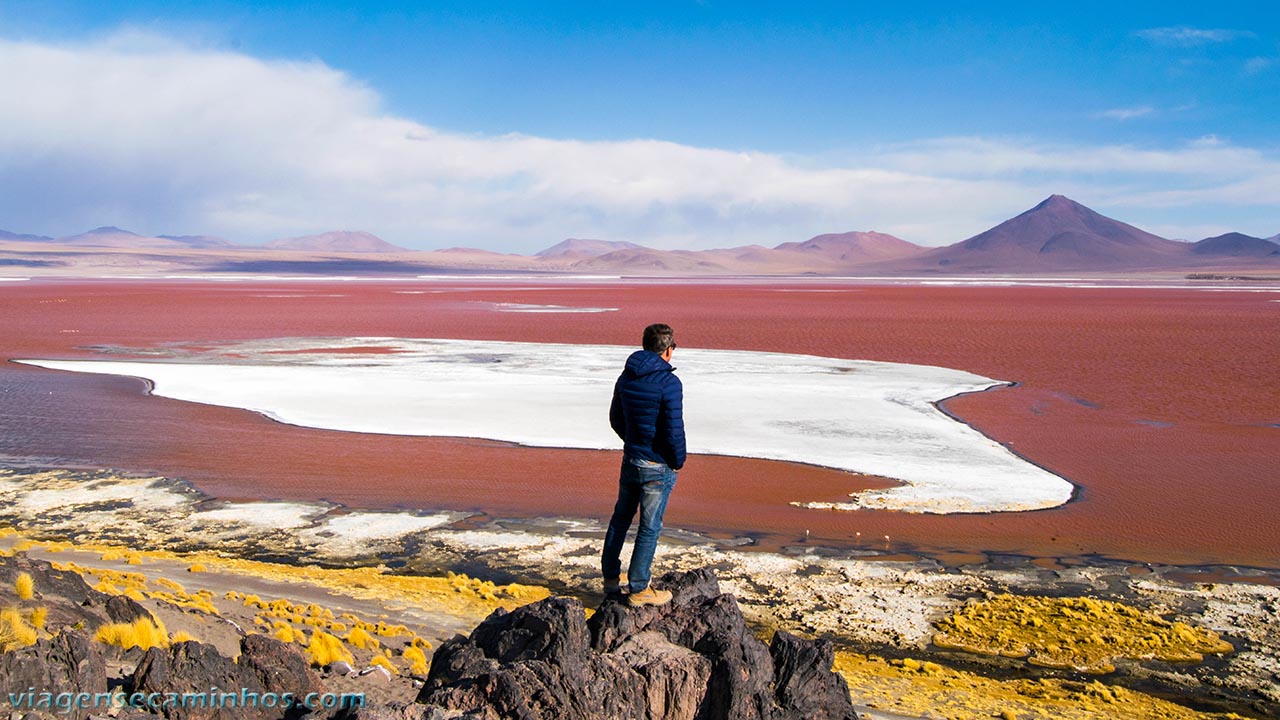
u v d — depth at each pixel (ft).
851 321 280.51
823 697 23.94
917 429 106.83
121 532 68.28
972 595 56.70
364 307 350.23
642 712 22.49
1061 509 75.00
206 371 153.79
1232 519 72.33
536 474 85.56
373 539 67.00
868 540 66.80
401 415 114.21
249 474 85.30
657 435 23.72
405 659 40.01
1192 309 357.41
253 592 53.42
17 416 112.98
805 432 104.42
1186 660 47.85
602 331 238.68
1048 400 129.08
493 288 597.52
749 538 67.05
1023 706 41.04
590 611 52.90
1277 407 123.95
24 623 27.94
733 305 377.71
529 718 20.44
